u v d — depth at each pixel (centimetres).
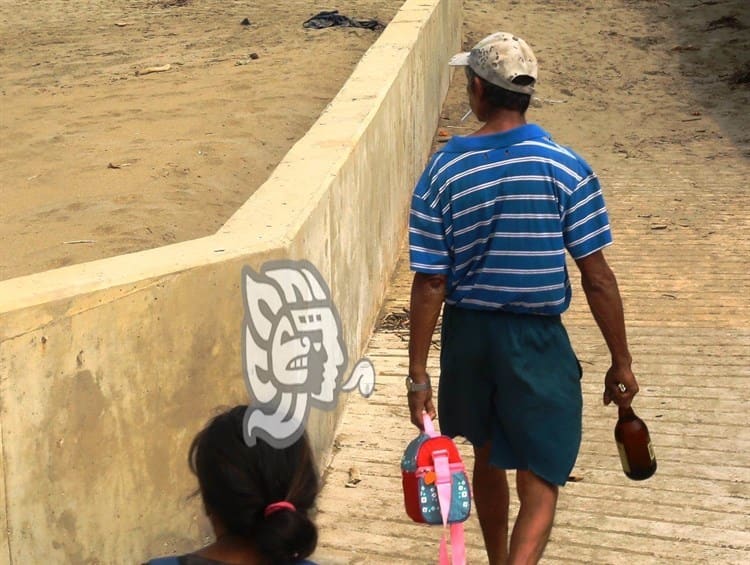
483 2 1753
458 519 338
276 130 904
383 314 713
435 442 345
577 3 1764
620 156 1181
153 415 379
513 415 355
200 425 401
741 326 690
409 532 460
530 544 349
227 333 409
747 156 1162
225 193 743
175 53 1257
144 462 378
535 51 1535
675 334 680
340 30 1337
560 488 493
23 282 347
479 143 349
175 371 386
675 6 1742
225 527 201
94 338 349
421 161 1027
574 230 347
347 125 648
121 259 387
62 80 1148
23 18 1554
